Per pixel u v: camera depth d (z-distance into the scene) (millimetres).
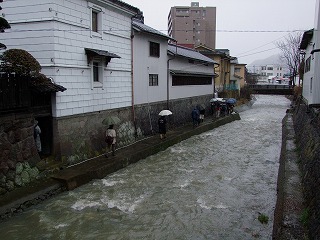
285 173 11992
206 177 13586
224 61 48281
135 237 8500
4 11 12625
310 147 12383
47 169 11750
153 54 21234
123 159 14664
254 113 40375
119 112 17062
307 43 25453
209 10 87000
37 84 11234
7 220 9094
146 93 20297
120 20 16531
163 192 11727
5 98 9852
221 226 9117
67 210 9992
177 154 17609
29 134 11094
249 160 16531
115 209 10172
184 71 26266
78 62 13438
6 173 9930
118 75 16750
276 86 70312
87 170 12594
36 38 12242
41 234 8555
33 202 10109
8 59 10586
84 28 13672
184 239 8406
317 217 6996
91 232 8727
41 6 11992
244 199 11148
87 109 14289
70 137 13203
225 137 23094
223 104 32688
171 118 24422
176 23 87562
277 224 8148
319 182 8312
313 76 19234
